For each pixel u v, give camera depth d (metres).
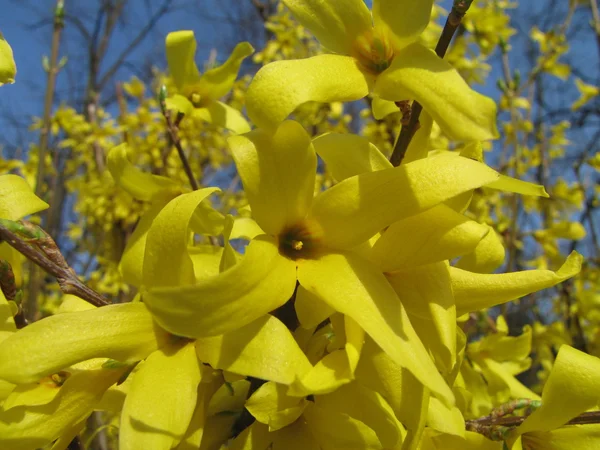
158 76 0.33
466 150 0.07
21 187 0.08
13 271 0.08
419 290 0.06
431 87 0.06
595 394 0.07
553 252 0.25
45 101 0.19
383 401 0.06
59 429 0.06
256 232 0.09
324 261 0.06
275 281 0.06
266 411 0.06
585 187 0.30
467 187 0.06
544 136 0.30
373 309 0.06
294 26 0.31
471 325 0.16
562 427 0.08
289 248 0.07
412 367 0.05
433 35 0.24
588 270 0.26
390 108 0.08
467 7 0.07
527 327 0.14
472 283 0.07
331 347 0.07
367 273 0.06
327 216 0.06
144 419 0.06
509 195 0.26
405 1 0.07
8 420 0.06
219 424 0.07
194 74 0.12
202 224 0.09
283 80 0.06
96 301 0.07
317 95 0.06
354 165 0.07
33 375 0.06
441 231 0.06
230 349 0.06
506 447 0.07
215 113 0.13
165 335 0.07
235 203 0.31
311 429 0.07
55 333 0.06
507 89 0.25
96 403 0.07
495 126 0.05
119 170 0.09
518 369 0.15
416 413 0.06
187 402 0.06
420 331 0.06
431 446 0.07
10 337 0.06
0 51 0.07
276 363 0.06
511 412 0.09
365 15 0.07
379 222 0.06
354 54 0.07
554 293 0.33
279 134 0.06
